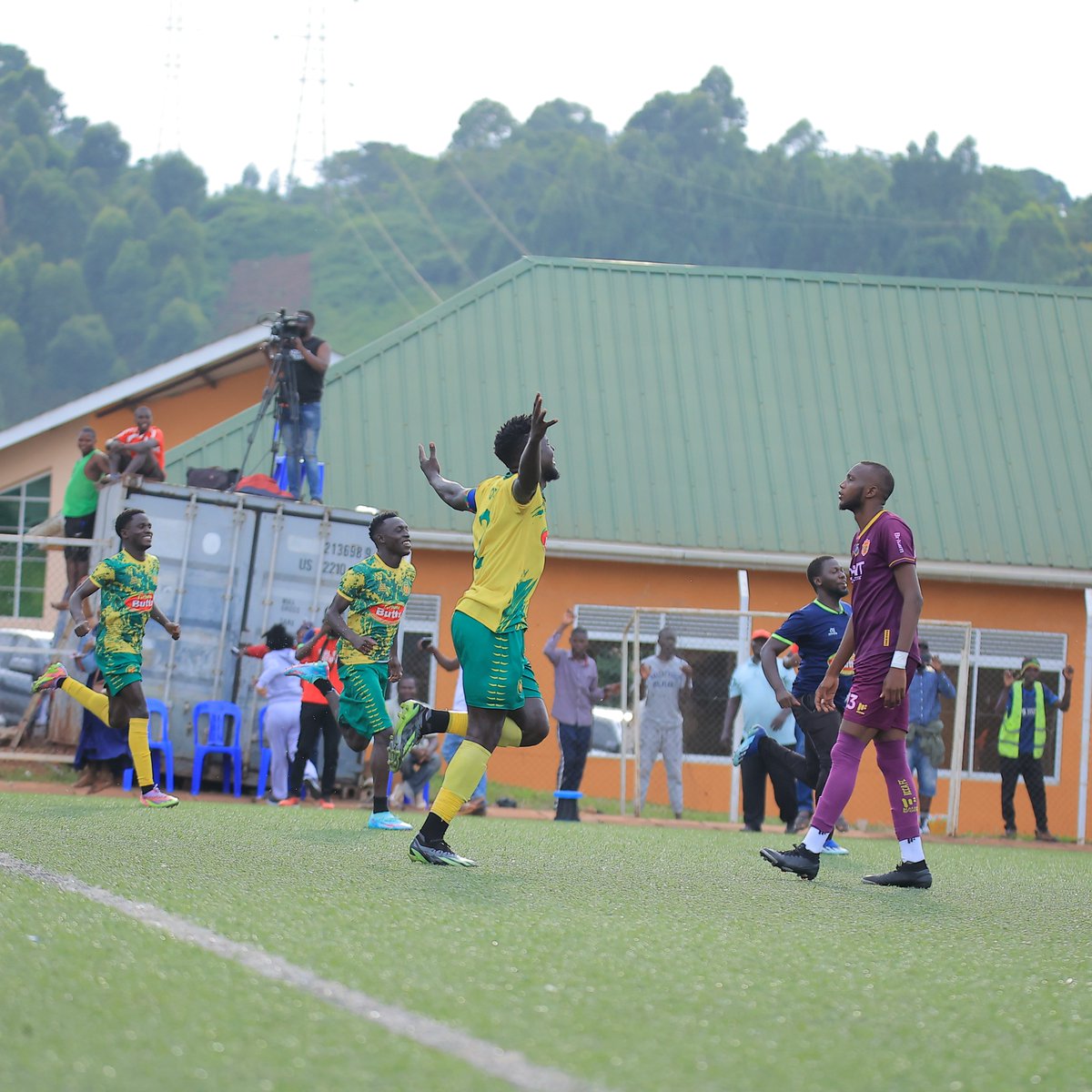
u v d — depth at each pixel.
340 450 43.34
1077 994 9.05
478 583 14.02
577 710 30.47
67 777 30.08
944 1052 7.23
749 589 43.12
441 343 46.41
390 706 30.56
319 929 9.70
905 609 14.91
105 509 31.02
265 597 31.17
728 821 34.84
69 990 7.53
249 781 30.69
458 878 13.27
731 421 45.81
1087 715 36.41
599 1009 7.66
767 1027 7.49
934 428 46.53
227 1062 6.33
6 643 32.28
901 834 15.51
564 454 44.28
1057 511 44.88
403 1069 6.30
